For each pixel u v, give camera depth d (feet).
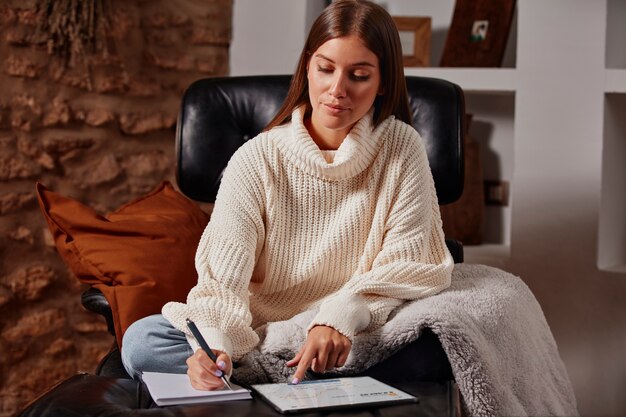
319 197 5.60
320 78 5.19
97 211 9.46
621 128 9.33
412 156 5.66
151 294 6.35
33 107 9.03
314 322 4.85
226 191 5.55
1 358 8.98
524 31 9.02
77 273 6.70
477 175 9.97
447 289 5.57
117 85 9.44
